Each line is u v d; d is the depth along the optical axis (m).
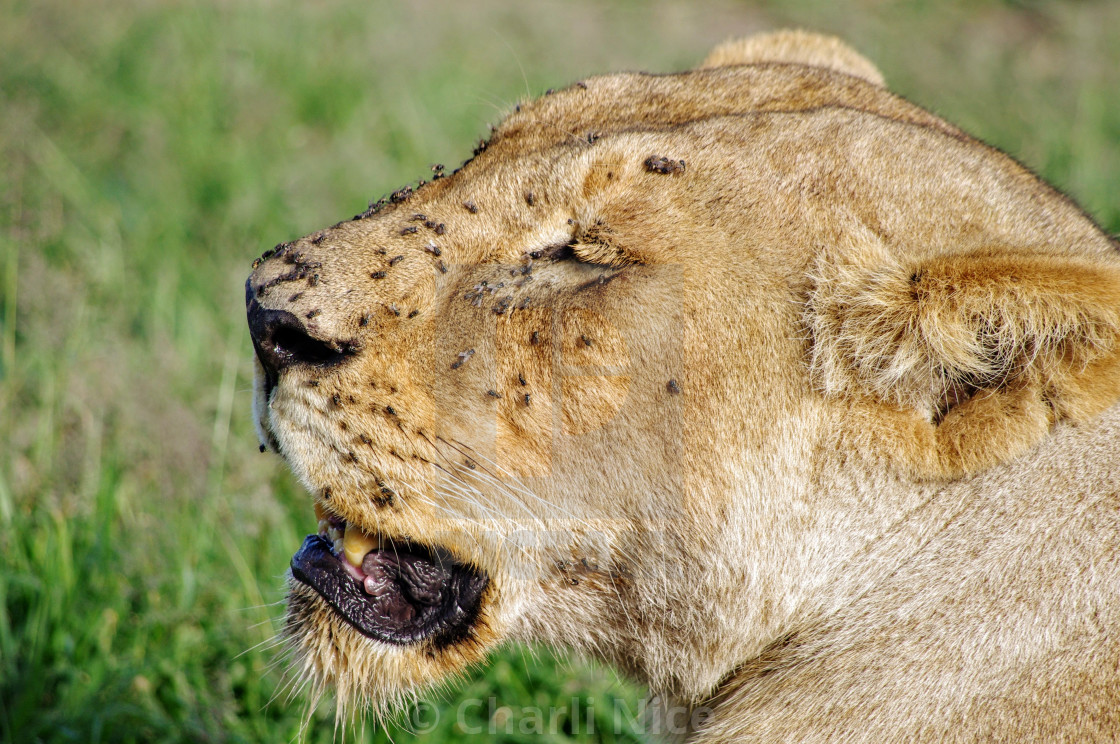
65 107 17.23
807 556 6.39
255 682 9.11
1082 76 20.02
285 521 10.07
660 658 6.84
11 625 9.34
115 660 8.98
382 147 16.62
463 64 19.62
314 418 6.52
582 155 6.71
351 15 21.75
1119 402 6.12
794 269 6.31
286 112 17.64
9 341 11.41
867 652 6.25
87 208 14.38
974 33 22.86
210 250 14.15
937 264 5.77
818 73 7.92
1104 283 5.34
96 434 10.48
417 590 6.97
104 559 9.45
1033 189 7.09
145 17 20.62
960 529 6.18
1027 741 5.81
